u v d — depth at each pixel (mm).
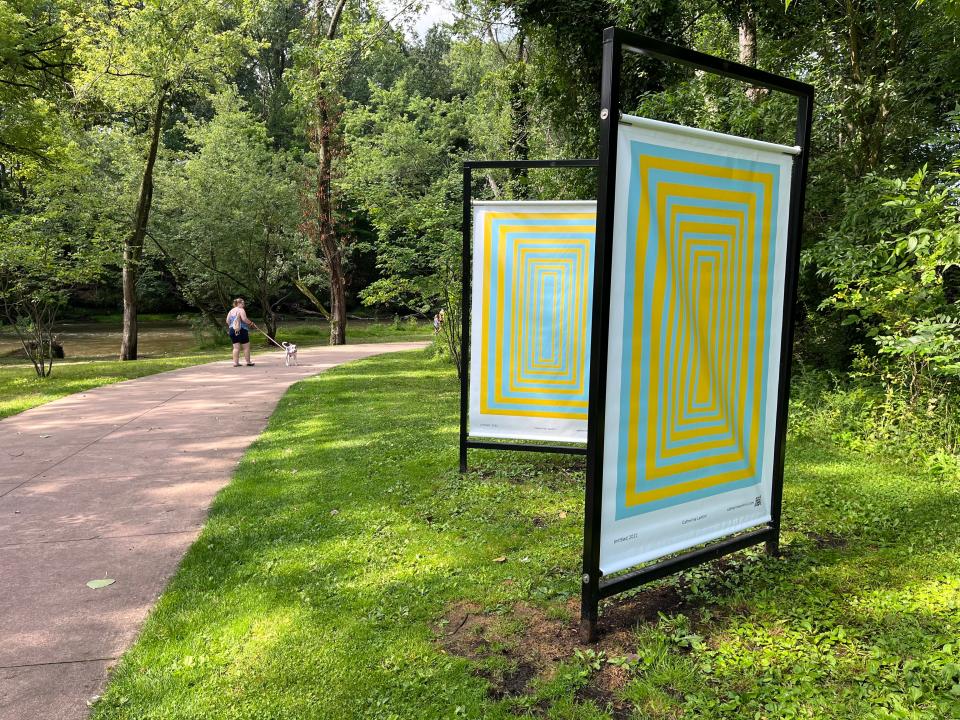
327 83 22938
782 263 4012
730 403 3846
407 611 3619
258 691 2945
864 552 4297
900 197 5391
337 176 24297
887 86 7828
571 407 6246
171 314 43375
